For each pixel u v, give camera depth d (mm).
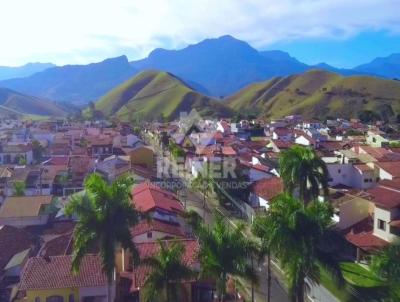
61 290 38906
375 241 52031
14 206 68125
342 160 82938
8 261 51938
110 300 37844
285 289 46469
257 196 73250
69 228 62281
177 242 43438
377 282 44250
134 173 86250
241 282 46375
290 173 52312
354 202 57844
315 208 36625
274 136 148375
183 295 39750
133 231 51719
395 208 51438
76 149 133250
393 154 87938
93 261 41812
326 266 35344
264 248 36688
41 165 102875
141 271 41812
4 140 142875
